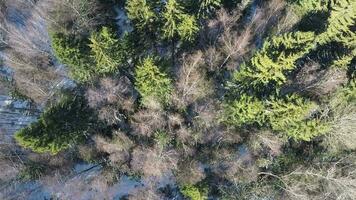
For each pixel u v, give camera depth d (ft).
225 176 126.00
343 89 118.01
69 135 112.16
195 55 117.39
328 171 116.16
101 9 125.80
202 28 120.57
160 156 117.39
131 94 118.11
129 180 131.34
